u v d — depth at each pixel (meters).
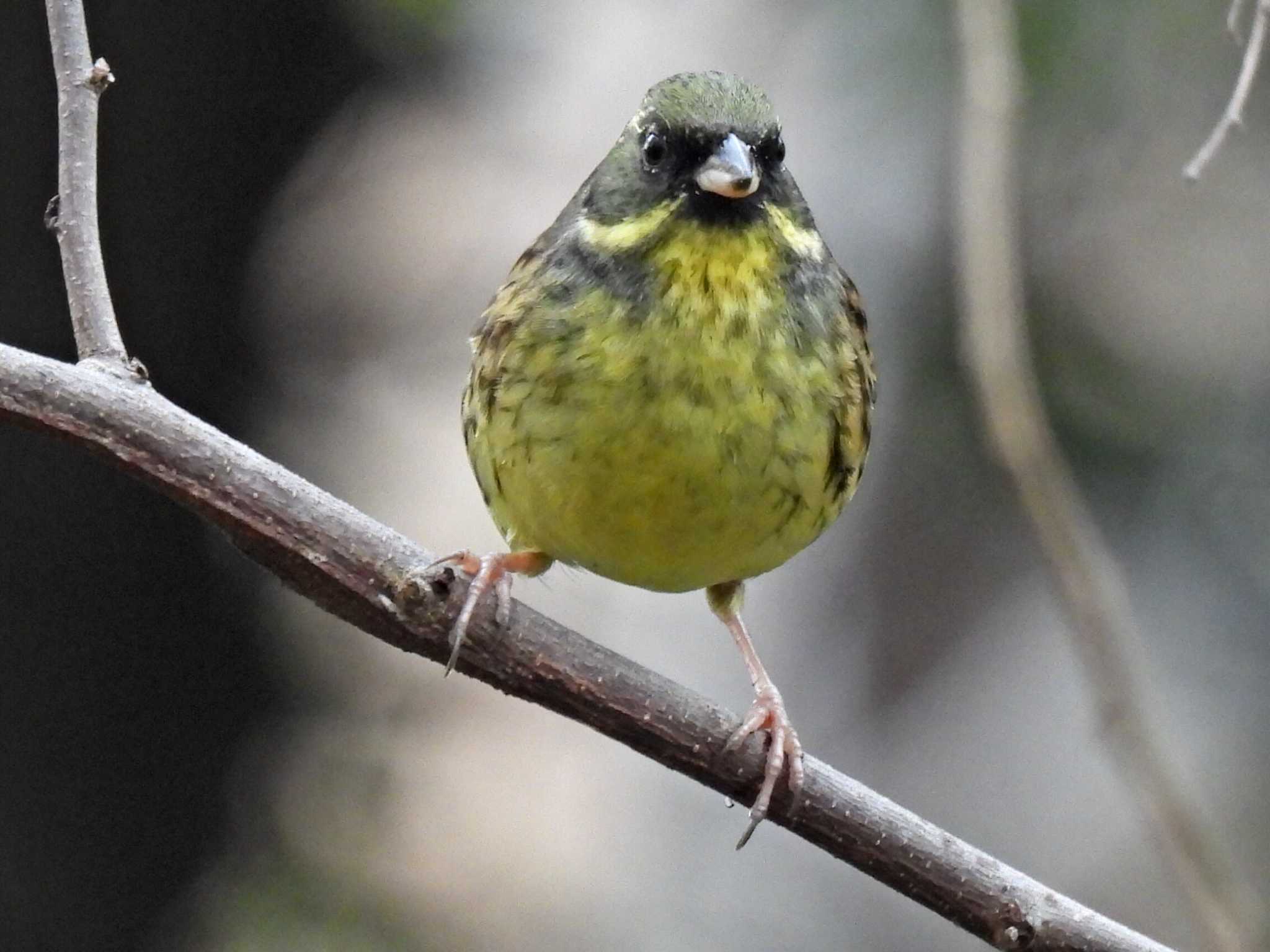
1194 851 9.51
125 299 13.80
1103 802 12.83
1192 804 9.59
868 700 12.86
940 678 13.00
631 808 12.46
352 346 13.48
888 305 12.03
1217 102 11.23
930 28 11.08
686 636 12.20
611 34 12.97
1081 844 12.72
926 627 12.98
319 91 14.59
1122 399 11.86
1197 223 11.76
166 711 13.68
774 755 7.42
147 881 13.48
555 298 7.97
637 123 8.12
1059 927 7.31
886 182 11.74
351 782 12.79
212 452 6.93
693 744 7.43
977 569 12.90
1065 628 12.04
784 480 7.99
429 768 12.71
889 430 12.34
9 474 13.34
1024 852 12.68
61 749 13.46
